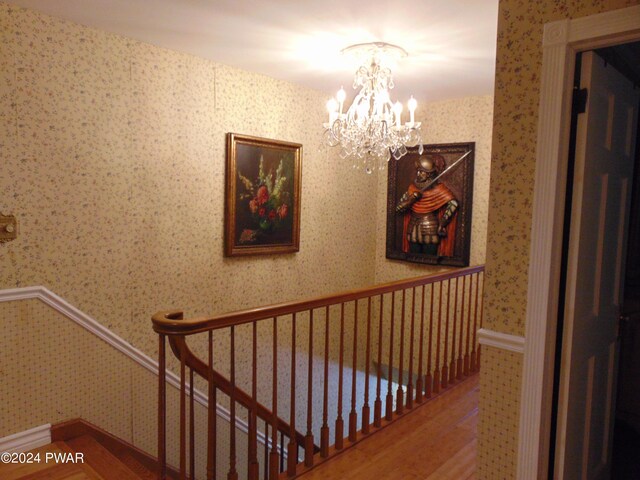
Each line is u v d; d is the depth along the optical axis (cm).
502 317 164
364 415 263
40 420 246
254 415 210
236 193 331
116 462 239
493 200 164
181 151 301
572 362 162
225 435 338
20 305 237
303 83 368
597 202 169
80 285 260
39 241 243
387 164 457
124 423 280
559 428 163
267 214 354
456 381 350
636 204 269
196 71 304
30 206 239
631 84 192
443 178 418
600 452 201
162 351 184
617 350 210
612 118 174
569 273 158
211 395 192
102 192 266
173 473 302
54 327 249
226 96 323
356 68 314
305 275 396
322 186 406
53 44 241
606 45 144
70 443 251
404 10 224
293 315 221
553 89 147
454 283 414
